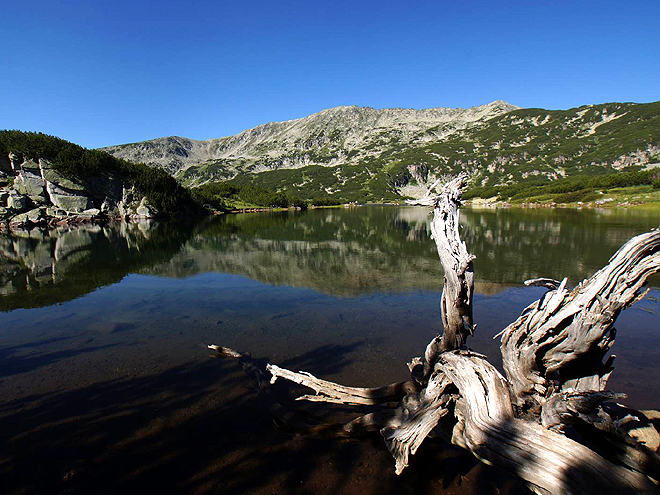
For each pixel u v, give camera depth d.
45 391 6.25
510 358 4.48
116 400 5.94
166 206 75.62
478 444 4.03
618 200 68.44
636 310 10.29
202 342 8.53
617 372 6.62
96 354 7.88
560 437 3.53
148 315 10.73
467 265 4.71
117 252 24.64
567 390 3.73
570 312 3.89
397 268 17.19
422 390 5.07
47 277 16.56
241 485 4.11
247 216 77.12
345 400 5.70
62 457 4.56
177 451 4.69
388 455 4.65
